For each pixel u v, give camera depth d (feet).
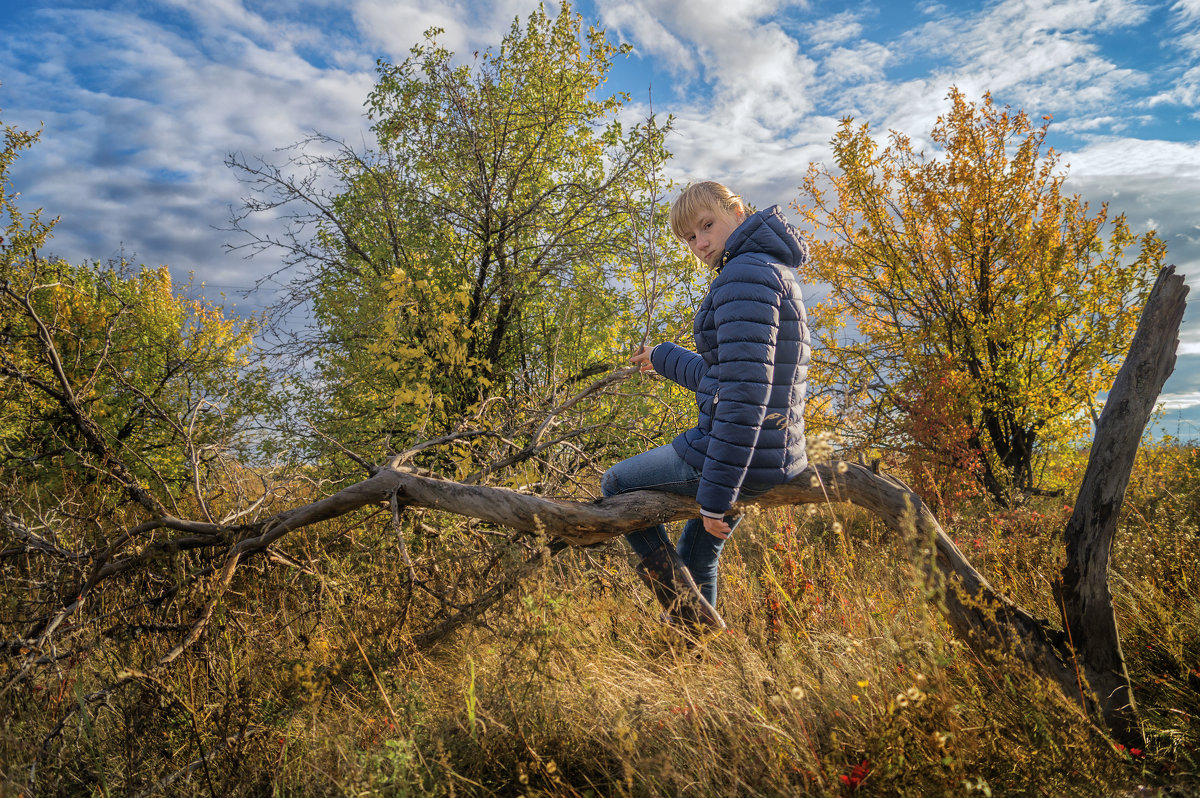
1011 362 19.85
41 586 8.94
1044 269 19.19
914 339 20.45
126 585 9.69
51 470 14.28
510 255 19.06
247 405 16.57
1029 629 6.84
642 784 5.76
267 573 10.12
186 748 7.16
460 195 19.56
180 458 16.71
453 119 18.90
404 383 15.14
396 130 19.38
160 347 18.88
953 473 16.34
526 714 6.81
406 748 6.00
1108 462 6.52
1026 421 19.77
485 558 10.57
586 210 19.29
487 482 11.92
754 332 6.71
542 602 7.95
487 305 19.42
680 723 6.56
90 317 17.93
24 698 8.24
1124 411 6.55
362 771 5.85
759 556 12.17
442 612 9.78
